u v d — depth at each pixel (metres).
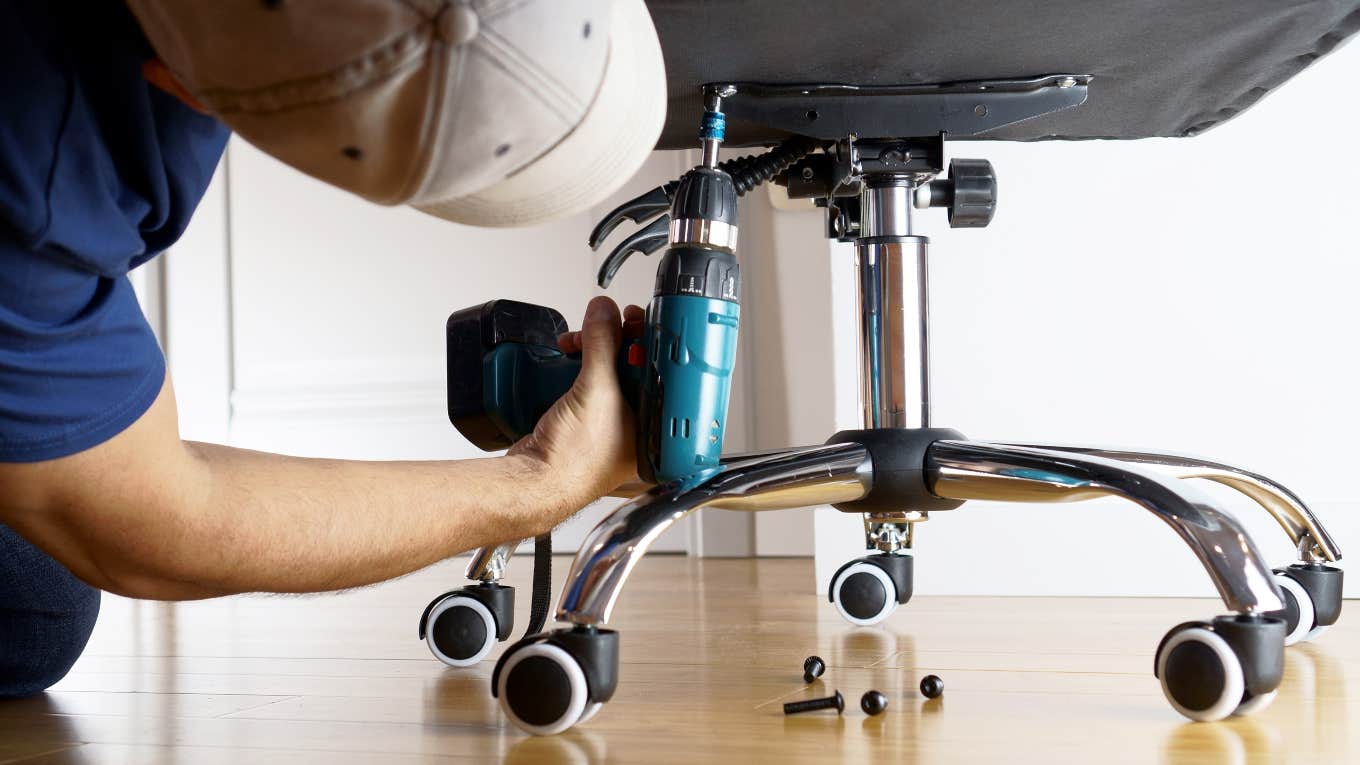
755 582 1.90
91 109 0.60
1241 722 0.86
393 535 0.80
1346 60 1.63
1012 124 1.15
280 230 2.65
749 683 1.05
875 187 1.16
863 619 1.38
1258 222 1.66
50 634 1.04
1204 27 0.92
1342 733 0.82
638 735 0.85
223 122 0.51
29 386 0.62
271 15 0.44
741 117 1.05
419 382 2.55
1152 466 1.17
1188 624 0.87
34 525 0.71
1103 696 0.96
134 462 0.69
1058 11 0.88
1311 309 1.65
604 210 2.46
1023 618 1.47
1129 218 1.69
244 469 0.77
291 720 0.93
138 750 0.84
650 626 1.42
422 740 0.85
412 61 0.46
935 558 1.73
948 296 1.73
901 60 0.98
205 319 2.68
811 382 2.29
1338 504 1.63
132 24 0.58
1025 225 1.71
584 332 0.91
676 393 0.90
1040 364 1.71
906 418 1.14
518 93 0.49
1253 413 1.66
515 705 0.84
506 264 2.52
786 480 1.00
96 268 0.62
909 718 0.89
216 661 1.25
